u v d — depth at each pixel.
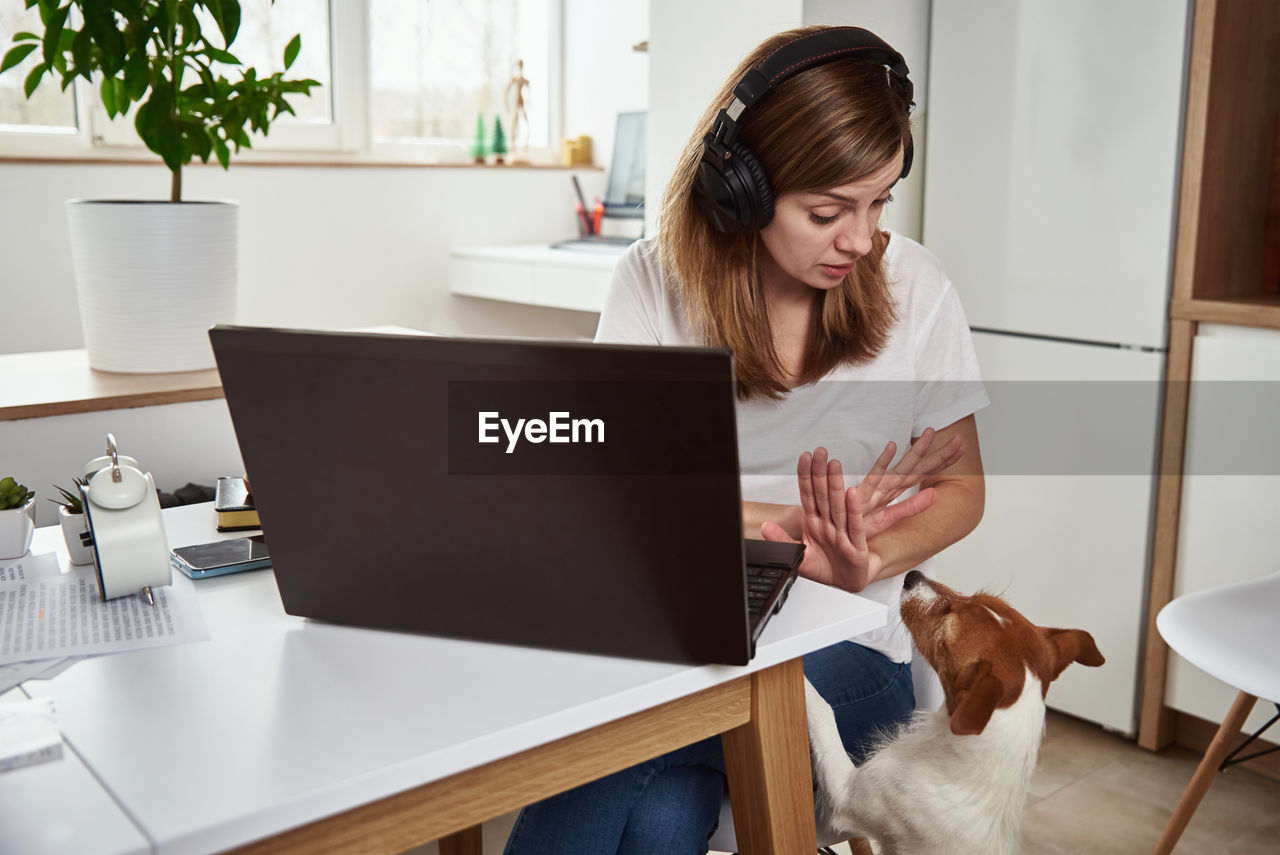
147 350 2.12
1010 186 2.31
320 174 3.45
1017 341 2.35
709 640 0.83
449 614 0.90
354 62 3.56
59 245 3.03
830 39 1.17
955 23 2.35
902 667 1.33
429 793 0.76
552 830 1.05
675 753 1.10
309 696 0.81
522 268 3.48
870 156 1.14
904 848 1.11
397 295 3.68
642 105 3.79
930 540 1.32
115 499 1.02
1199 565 2.16
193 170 3.21
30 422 1.88
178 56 2.00
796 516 1.33
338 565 0.91
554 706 0.79
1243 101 2.10
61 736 0.75
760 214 1.20
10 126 3.01
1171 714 2.29
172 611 0.98
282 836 0.70
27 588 1.06
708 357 0.73
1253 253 2.21
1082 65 2.17
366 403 0.83
